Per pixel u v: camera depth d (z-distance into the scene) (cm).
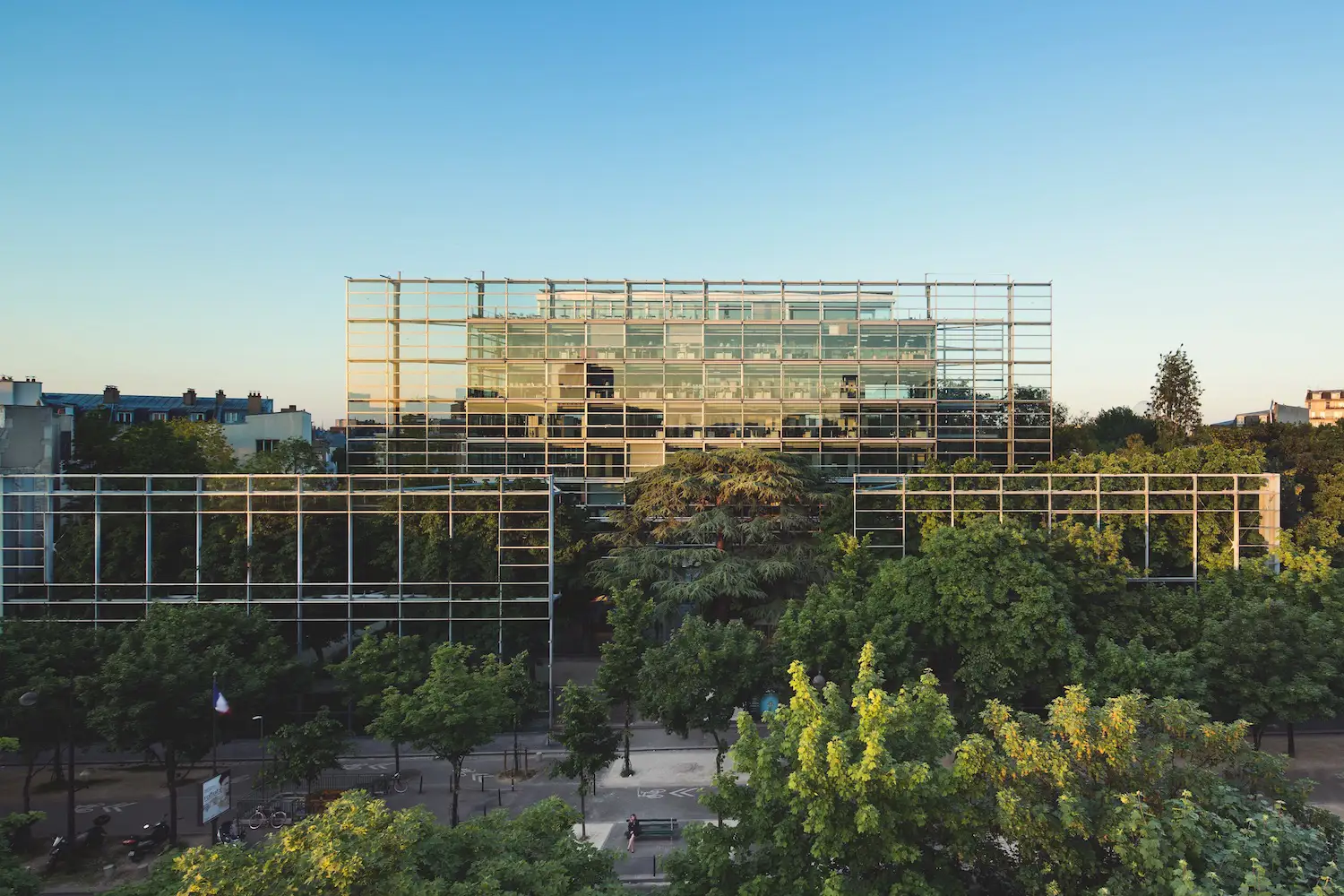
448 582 4181
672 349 6322
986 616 3169
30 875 1864
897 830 1623
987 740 1675
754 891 1630
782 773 1761
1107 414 9031
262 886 1324
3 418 4322
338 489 4962
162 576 4169
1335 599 3419
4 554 4106
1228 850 1421
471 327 6322
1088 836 1498
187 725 3012
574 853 1694
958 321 6241
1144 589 3762
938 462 5412
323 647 5122
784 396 6244
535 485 4750
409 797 3350
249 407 11738
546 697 4219
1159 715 1817
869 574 4097
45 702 2991
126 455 5900
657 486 4903
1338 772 3378
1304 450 6475
